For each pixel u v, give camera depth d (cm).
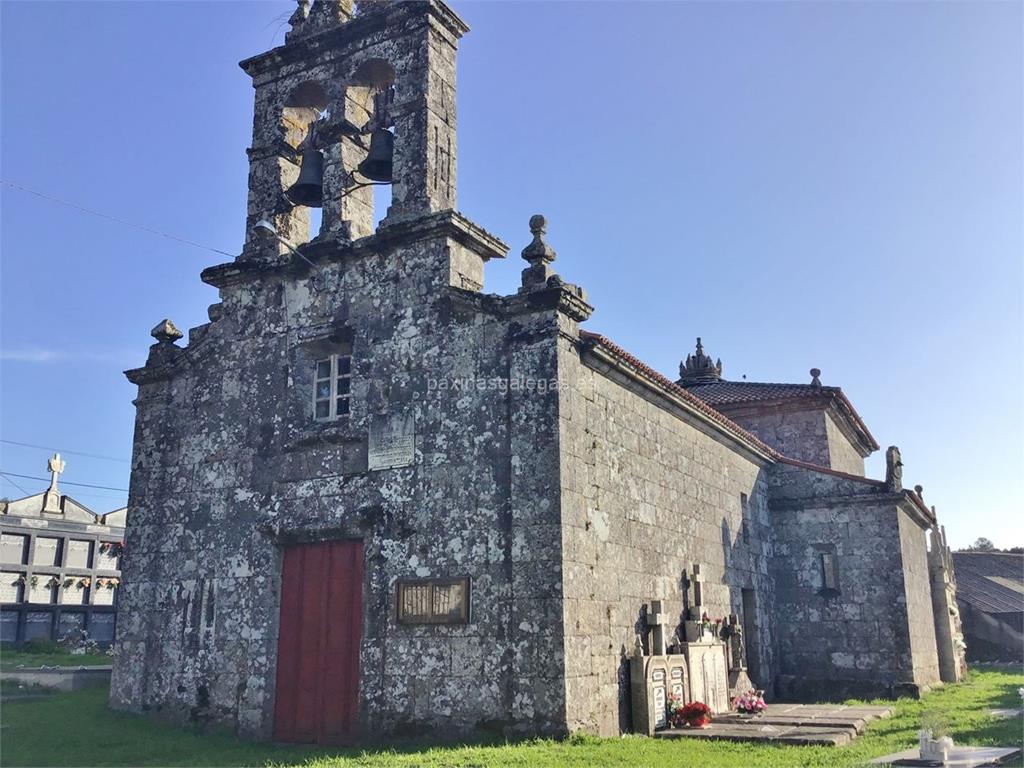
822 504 2130
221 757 1130
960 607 3803
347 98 1525
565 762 962
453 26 1535
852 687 1988
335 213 1484
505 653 1170
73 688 1608
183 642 1445
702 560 1714
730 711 1606
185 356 1594
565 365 1265
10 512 2131
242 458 1480
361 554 1335
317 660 1320
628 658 1330
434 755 1029
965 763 987
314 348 1484
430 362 1341
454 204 1465
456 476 1272
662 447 1617
